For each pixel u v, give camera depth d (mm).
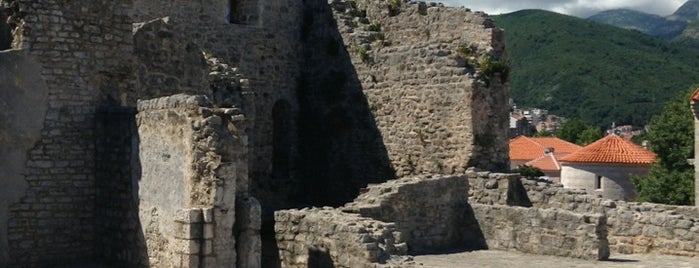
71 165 20031
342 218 19344
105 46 20781
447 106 26953
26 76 19312
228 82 25578
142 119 18484
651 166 59188
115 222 19562
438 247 24625
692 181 52875
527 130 145000
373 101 29562
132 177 18891
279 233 20625
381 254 17750
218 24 30094
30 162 19375
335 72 31016
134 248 18734
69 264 19844
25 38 19312
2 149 18938
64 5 19969
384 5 30781
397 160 28641
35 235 19438
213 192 16484
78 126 20156
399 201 23547
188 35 29234
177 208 16953
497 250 24141
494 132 26766
